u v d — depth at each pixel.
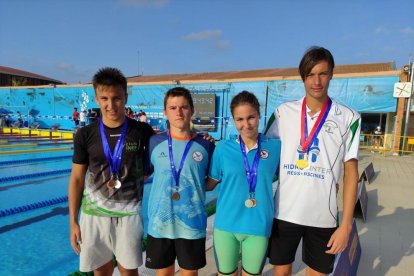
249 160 2.04
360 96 12.23
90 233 2.15
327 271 1.99
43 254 3.81
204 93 15.50
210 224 4.11
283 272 2.11
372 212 4.90
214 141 2.30
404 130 12.04
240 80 14.61
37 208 5.57
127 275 2.23
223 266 2.10
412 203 5.44
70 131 17.89
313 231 1.96
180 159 2.09
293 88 13.47
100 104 2.11
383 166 9.37
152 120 17.28
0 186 7.15
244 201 2.01
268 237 2.02
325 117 1.95
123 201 2.14
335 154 1.92
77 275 2.90
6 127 20.19
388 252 3.44
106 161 2.12
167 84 16.69
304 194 1.94
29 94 21.52
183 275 2.13
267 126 2.22
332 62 1.85
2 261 3.62
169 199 2.07
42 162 10.05
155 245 2.10
